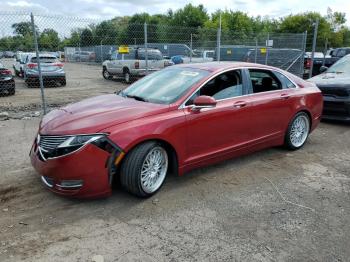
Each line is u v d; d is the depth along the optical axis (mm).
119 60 18312
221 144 4758
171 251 3133
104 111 4113
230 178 4781
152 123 3973
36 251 3119
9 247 3168
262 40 17688
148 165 4023
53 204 3963
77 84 17594
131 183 3889
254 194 4305
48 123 4066
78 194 3732
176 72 5035
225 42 18844
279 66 16656
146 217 3709
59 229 3467
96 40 14211
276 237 3379
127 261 2992
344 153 5996
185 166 4387
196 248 3182
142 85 5070
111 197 4125
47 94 13578
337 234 3449
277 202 4105
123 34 15102
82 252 3109
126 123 3854
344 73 8898
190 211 3852
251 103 5027
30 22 8688
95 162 3660
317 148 6254
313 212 3881
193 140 4387
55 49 11641
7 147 6031
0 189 4328
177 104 4277
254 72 5273
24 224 3547
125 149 3754
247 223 3623
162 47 21844
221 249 3174
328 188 4523
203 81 4559
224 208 3936
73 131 3697
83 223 3578
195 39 17969
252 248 3197
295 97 5734
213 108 4551
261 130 5289
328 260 3047
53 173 3699
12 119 8344
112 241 3277
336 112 7996
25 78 16078
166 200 4094
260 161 5480
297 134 6012
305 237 3387
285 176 4898
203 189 4410
